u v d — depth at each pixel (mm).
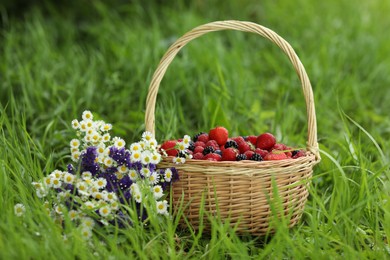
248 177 2883
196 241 2715
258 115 4695
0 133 3359
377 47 6473
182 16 7070
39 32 6227
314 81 5566
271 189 2926
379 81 5895
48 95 4848
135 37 6125
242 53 6293
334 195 3160
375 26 7250
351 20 7293
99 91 5086
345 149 3594
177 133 4234
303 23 7199
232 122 4391
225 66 5547
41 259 2447
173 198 2986
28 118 4602
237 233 2996
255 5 7844
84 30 7125
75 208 2832
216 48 5715
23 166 3092
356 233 2914
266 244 3008
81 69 5637
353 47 6480
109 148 2924
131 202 2883
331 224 2850
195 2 7883
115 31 6770
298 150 3145
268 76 6070
